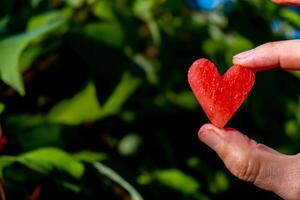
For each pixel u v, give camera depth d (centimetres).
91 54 77
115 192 76
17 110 80
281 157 57
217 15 93
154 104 90
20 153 76
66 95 82
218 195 89
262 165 56
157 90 90
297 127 94
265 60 57
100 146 85
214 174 89
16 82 65
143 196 73
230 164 57
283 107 91
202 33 91
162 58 89
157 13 91
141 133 89
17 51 65
